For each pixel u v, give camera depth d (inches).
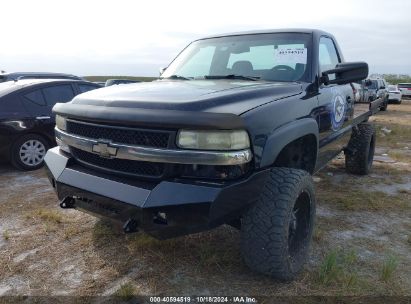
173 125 95.0
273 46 155.5
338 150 194.2
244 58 156.3
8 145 233.1
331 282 112.9
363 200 187.5
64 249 133.3
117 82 182.7
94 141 109.0
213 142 94.2
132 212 98.5
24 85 247.3
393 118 676.7
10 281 114.8
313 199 120.4
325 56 161.9
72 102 125.2
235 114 97.4
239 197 97.7
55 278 116.1
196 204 93.0
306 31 156.8
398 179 228.8
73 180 113.7
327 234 148.1
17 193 194.9
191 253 128.6
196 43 181.0
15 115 233.0
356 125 221.1
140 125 99.5
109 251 131.0
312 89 140.9
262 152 102.1
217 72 158.4
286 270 109.0
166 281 113.7
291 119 117.3
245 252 109.2
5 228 151.3
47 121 245.4
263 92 117.8
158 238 100.1
